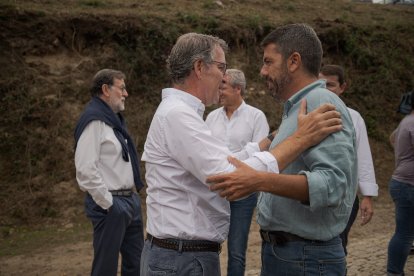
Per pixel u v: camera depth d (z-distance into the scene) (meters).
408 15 16.19
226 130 4.35
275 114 10.55
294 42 2.20
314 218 2.10
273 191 1.95
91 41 9.59
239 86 4.31
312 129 2.00
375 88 12.55
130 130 9.09
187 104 2.25
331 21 13.12
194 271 2.18
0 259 6.03
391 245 4.34
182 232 2.17
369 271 5.12
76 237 6.91
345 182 1.97
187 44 2.27
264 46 2.30
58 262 5.88
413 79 13.14
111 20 9.71
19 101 8.45
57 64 9.13
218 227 2.25
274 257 2.22
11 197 7.64
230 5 13.06
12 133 8.20
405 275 4.74
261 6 13.64
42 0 10.10
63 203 7.79
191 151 2.10
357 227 7.50
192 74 2.29
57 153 8.27
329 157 1.98
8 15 8.93
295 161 2.14
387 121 12.14
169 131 2.17
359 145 3.88
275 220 2.19
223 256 5.95
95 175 3.64
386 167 10.95
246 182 1.94
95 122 3.77
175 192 2.21
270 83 2.29
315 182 1.90
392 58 13.27
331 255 2.14
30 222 7.40
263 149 2.84
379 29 13.80
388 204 9.16
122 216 3.78
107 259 3.75
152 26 9.98
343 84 3.94
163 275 2.20
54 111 8.59
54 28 9.25
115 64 9.51
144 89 9.63
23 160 8.05
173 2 12.18
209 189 2.21
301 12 13.93
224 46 2.37
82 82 9.11
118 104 4.05
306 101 2.15
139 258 4.11
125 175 3.89
